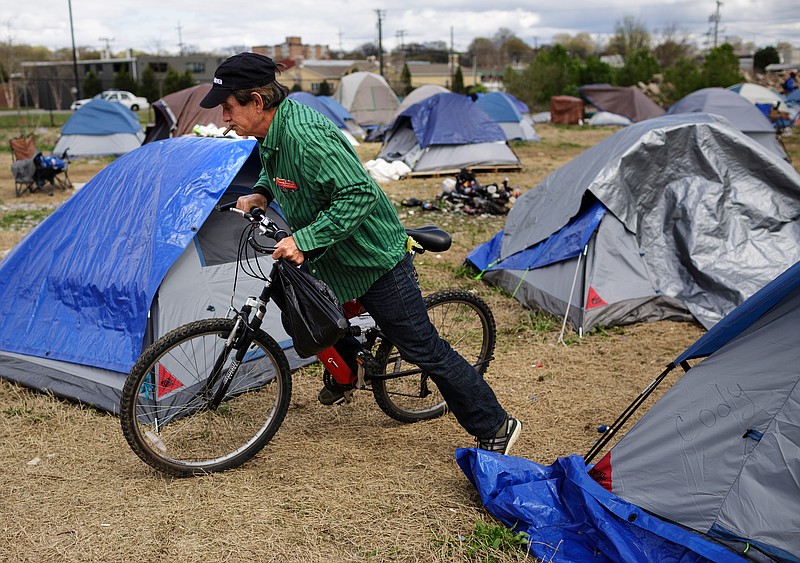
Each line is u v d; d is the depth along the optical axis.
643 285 5.86
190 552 2.82
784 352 2.87
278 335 4.84
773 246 5.91
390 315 3.27
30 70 54.25
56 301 4.64
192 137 5.04
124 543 2.88
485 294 6.70
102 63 66.75
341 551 2.84
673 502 2.88
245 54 2.95
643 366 4.96
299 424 4.02
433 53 106.19
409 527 2.99
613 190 5.91
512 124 24.61
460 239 9.20
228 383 3.58
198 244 4.52
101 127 19.50
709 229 5.96
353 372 3.65
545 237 6.39
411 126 16.61
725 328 3.09
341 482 3.37
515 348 5.34
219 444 3.65
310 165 2.95
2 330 4.75
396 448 3.75
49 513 3.11
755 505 2.70
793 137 25.91
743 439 2.82
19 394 4.42
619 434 3.89
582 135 27.78
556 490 3.05
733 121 17.67
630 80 47.38
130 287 4.28
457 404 3.41
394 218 3.25
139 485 3.35
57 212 5.00
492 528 2.92
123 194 4.70
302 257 2.96
